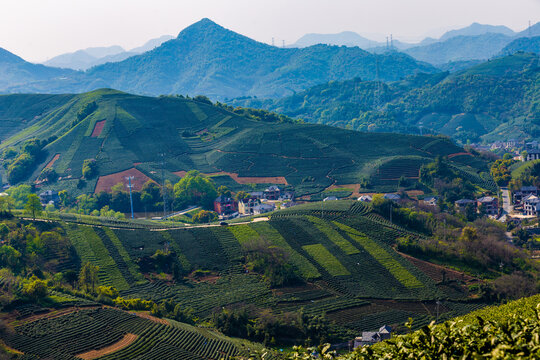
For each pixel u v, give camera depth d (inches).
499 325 1234.0
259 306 5113.2
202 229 6884.8
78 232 6432.1
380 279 5674.2
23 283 4815.5
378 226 6894.7
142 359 3818.9
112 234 6540.4
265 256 5974.4
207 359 3917.3
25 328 4148.6
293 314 4758.9
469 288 5516.7
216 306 5098.4
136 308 4877.0
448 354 1220.5
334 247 6328.7
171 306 4995.1
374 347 1400.1
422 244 6294.3
